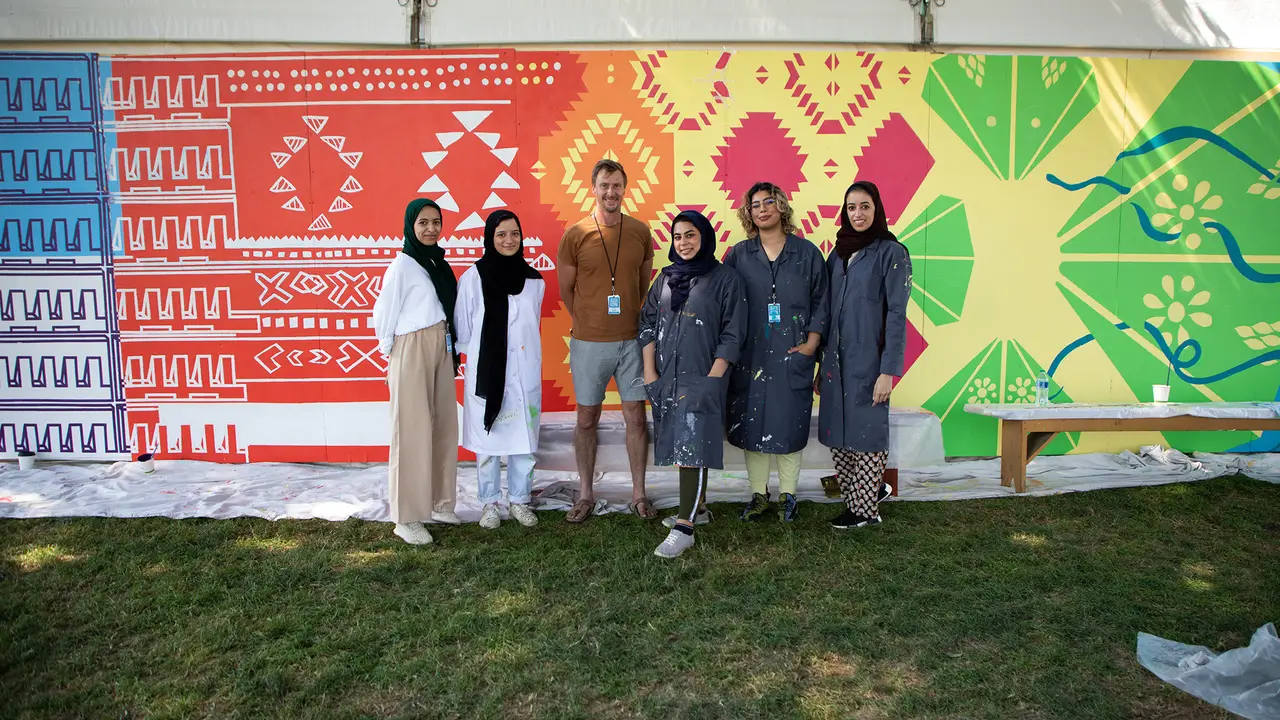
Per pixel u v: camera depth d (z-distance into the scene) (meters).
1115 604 2.69
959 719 2.04
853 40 4.48
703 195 4.54
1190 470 4.35
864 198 3.31
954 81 4.54
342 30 4.42
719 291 3.22
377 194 4.51
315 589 2.83
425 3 4.43
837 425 3.38
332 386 4.60
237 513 3.67
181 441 4.65
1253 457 4.65
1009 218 4.63
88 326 4.59
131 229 4.54
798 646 2.42
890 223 4.59
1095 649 2.39
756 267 3.43
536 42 4.45
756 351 3.43
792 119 4.52
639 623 2.57
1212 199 4.70
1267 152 4.69
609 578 2.91
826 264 3.49
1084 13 4.54
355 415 4.61
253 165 4.50
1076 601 2.72
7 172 4.52
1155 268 4.71
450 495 3.46
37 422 4.64
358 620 2.58
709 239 3.25
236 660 2.32
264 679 2.19
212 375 4.61
